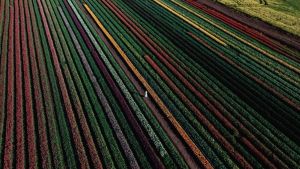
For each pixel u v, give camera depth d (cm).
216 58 3195
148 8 4462
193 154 2036
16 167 1839
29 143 2005
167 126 2266
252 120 2372
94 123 2222
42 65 2886
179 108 2434
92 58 3061
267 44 3625
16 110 2286
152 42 3431
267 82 2873
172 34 3653
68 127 2191
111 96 2508
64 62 2953
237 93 2694
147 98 2553
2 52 3034
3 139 2050
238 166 1981
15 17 3856
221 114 2423
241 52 3375
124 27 3797
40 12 4084
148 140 2120
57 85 2623
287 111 2528
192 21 4091
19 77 2677
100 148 2020
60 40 3397
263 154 2084
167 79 2767
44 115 2280
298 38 3816
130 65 2938
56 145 2005
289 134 2284
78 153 1955
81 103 2450
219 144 2134
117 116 2298
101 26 3759
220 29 3931
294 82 2914
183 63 3081
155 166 1903
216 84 2798
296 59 3353
